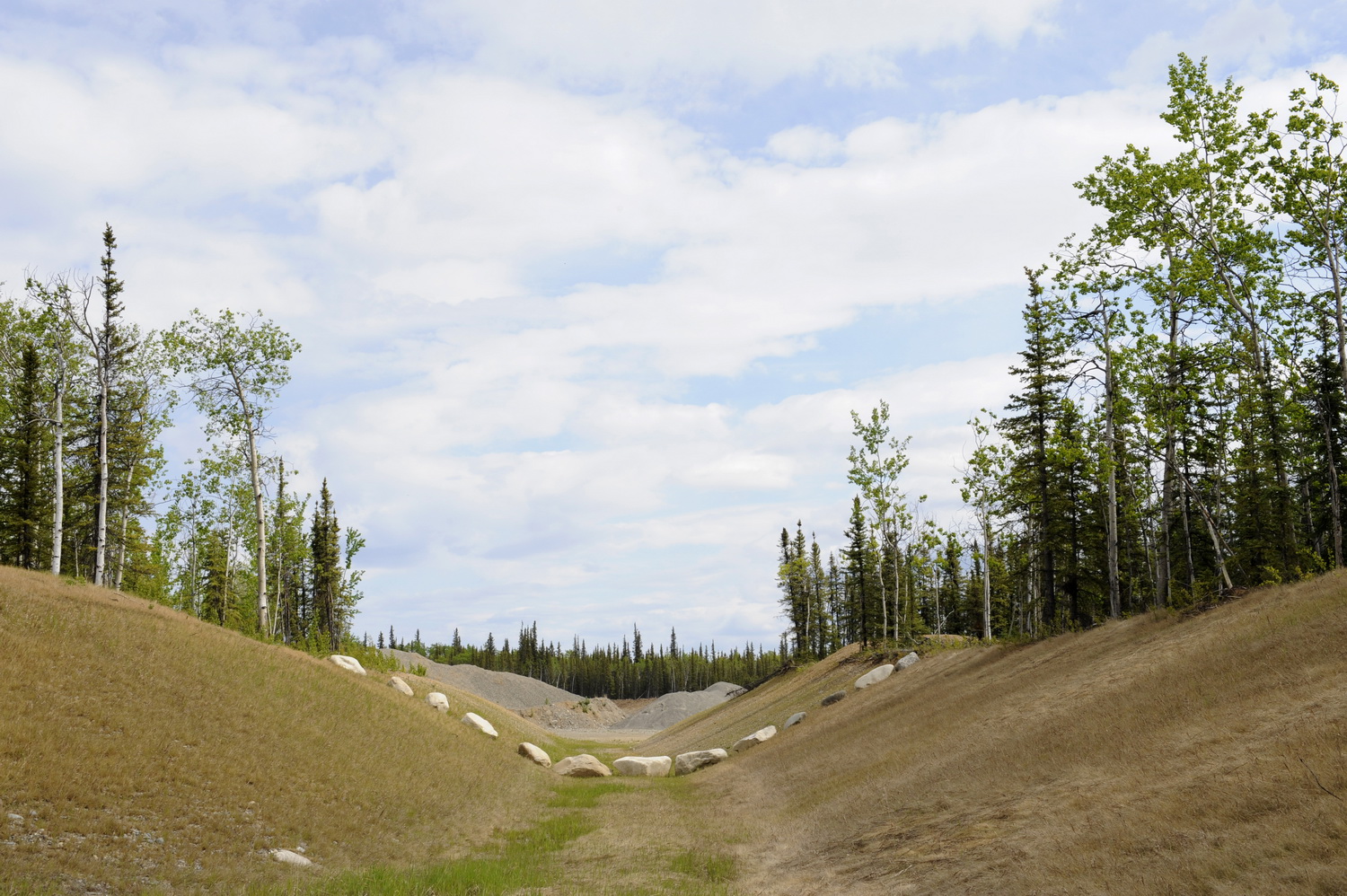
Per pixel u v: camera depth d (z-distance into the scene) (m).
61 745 16.73
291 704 24.95
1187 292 28.52
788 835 18.48
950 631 80.06
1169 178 28.47
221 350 37.78
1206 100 28.77
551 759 42.56
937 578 72.50
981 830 13.54
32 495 39.28
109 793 15.98
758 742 40.12
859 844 15.70
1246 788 10.72
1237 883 8.63
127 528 45.31
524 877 16.08
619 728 107.19
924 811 16.33
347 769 22.30
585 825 23.02
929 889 11.76
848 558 64.94
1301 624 17.19
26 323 37.75
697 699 114.06
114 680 20.75
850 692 42.75
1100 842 10.97
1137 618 26.98
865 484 51.66
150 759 17.94
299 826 17.84
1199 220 29.22
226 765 19.20
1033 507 42.00
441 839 20.25
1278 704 13.66
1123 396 29.94
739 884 14.98
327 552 71.44
